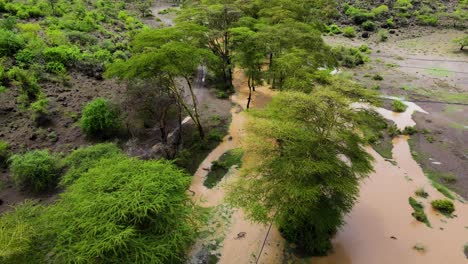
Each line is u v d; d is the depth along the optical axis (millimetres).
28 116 29688
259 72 34375
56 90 34250
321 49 34844
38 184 22422
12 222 14023
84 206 13859
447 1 80812
